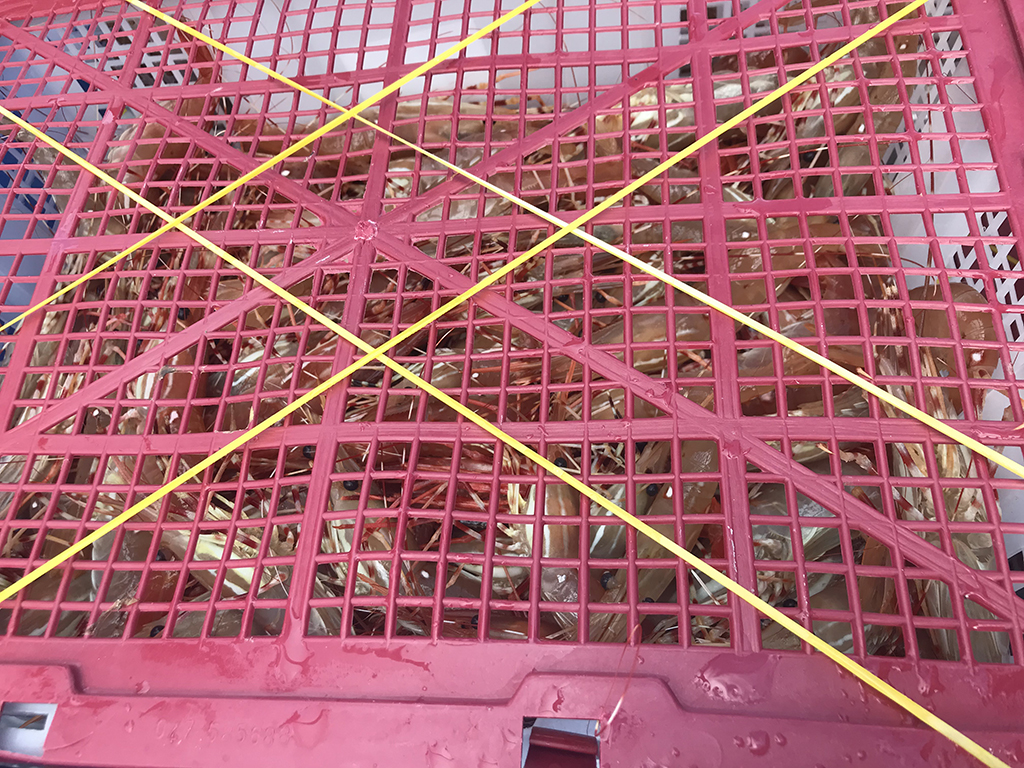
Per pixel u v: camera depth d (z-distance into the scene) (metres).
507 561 0.78
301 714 0.75
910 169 0.93
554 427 0.85
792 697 0.71
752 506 1.00
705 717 0.70
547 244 0.95
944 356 1.06
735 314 0.87
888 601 0.94
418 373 1.14
